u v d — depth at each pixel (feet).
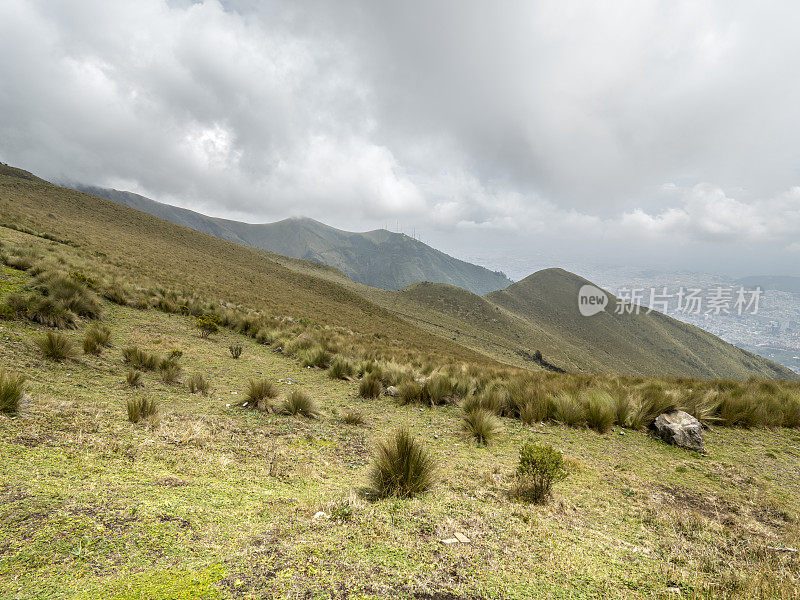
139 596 6.39
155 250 132.36
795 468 21.12
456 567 8.57
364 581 7.58
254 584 7.10
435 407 31.35
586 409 27.89
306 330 67.21
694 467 20.38
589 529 12.10
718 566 10.03
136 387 24.31
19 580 6.36
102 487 10.34
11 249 52.34
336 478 15.30
